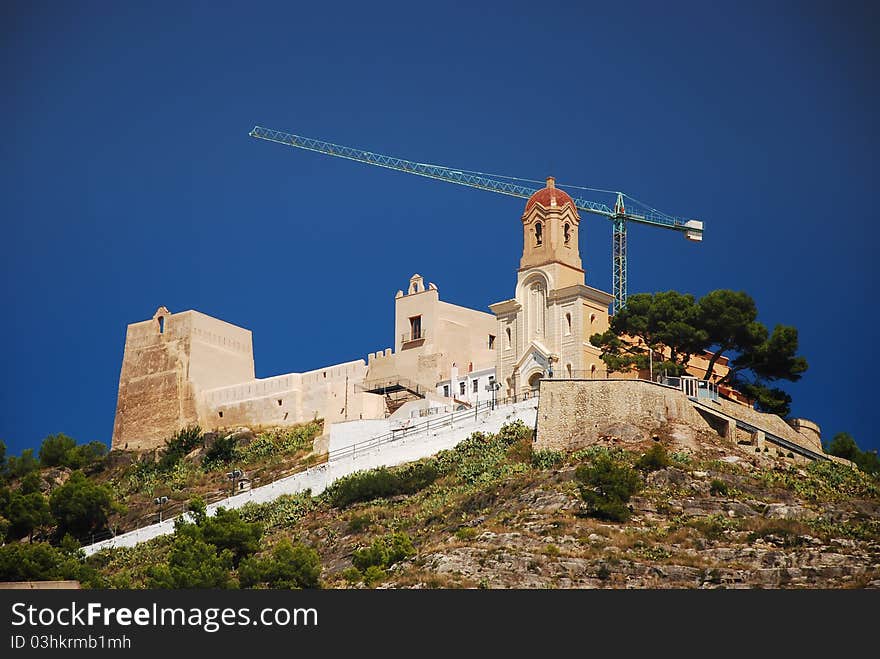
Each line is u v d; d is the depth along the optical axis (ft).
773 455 464.65
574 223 571.69
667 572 370.73
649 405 463.01
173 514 530.68
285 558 409.49
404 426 527.81
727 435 470.39
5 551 433.07
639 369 527.40
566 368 545.03
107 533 526.16
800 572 367.86
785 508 410.11
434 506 457.27
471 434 506.07
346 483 494.18
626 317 539.70
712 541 390.42
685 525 399.03
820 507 416.26
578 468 430.20
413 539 432.66
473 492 452.76
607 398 463.83
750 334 527.81
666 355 544.21
